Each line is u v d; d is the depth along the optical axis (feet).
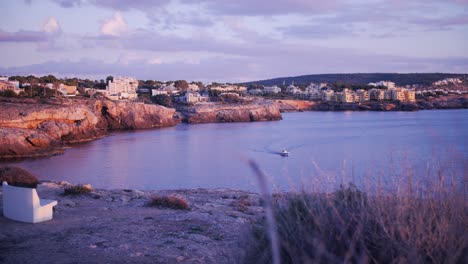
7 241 27.27
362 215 11.27
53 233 29.89
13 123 242.17
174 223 33.91
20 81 493.36
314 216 11.38
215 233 29.96
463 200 11.62
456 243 10.29
